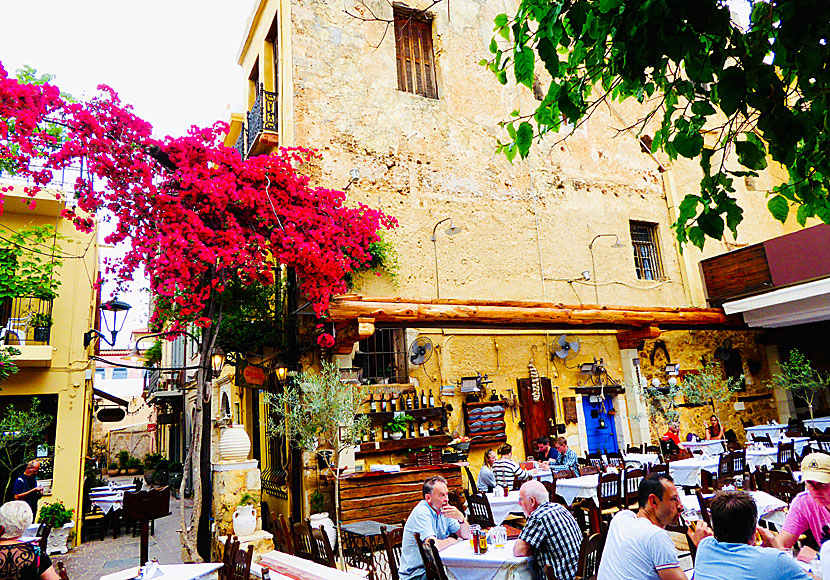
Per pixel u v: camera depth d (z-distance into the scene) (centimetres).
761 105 243
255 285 941
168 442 2461
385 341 1021
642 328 1184
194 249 749
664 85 307
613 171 1346
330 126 1038
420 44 1202
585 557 375
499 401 1060
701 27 229
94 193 743
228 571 412
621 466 947
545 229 1216
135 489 1245
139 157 765
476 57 1235
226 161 832
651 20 238
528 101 1276
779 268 1195
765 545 366
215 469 756
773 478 617
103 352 2403
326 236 872
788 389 1408
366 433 906
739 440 1345
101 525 1135
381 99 1100
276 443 993
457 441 980
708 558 297
